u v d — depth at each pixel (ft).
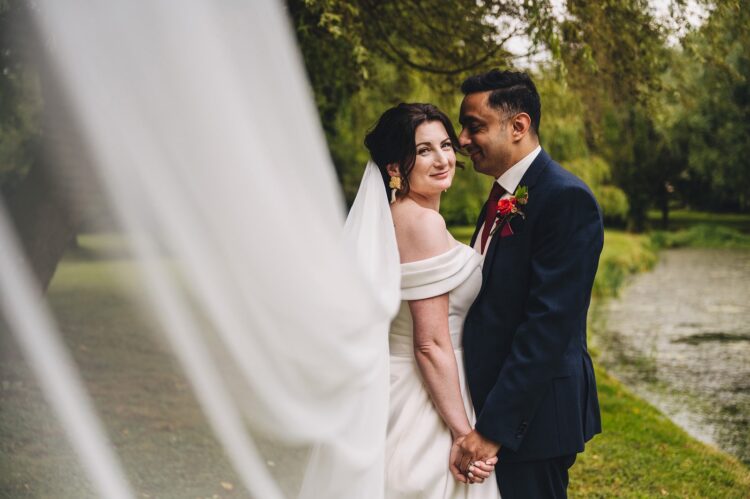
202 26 3.61
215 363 4.08
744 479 13.25
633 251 50.21
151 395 4.00
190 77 3.57
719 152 56.90
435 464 6.64
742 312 32.86
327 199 4.46
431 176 6.77
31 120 3.52
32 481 4.28
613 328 29.55
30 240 3.43
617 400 18.63
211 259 3.85
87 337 3.61
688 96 18.08
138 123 3.50
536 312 6.55
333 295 4.69
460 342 7.06
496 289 6.92
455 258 6.71
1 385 3.61
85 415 3.84
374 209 6.61
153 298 3.65
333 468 5.32
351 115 23.09
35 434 4.09
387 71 19.63
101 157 3.45
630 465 13.80
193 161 3.66
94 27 3.40
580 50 13.85
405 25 15.83
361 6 15.03
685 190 81.00
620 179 67.26
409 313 6.84
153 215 3.59
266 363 4.34
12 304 3.43
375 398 5.74
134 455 4.34
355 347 5.15
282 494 4.91
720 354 24.93
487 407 6.55
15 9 3.41
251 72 3.95
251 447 4.51
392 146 6.79
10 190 3.48
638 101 16.38
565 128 25.98
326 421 5.02
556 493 7.17
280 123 4.11
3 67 3.46
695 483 12.99
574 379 6.95
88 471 4.11
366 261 6.21
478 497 6.72
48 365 3.53
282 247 4.16
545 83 18.17
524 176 7.00
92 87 3.41
